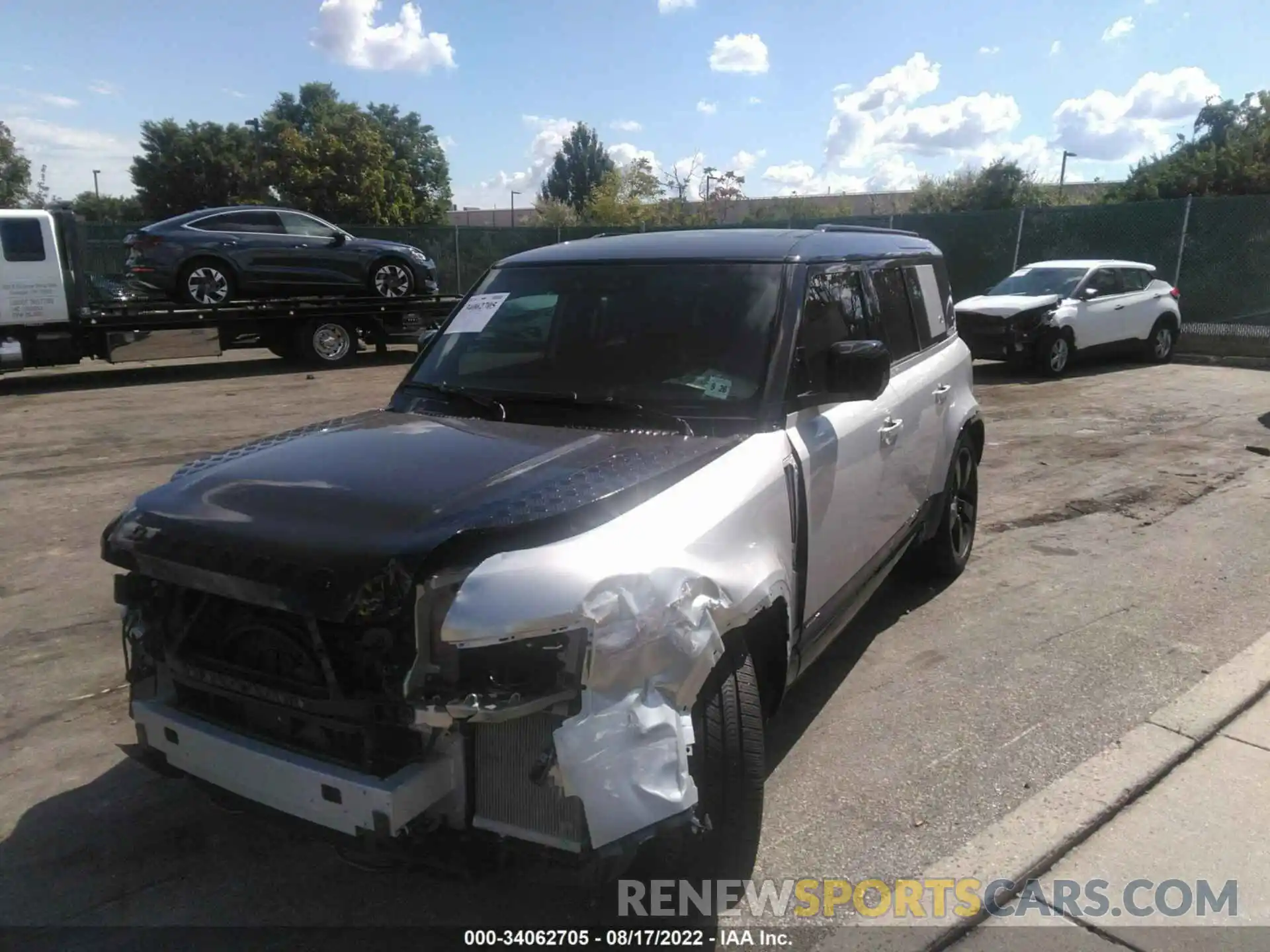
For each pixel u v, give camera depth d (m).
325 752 2.44
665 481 2.76
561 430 3.22
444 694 2.26
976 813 3.31
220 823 3.31
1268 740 3.74
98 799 3.47
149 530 2.66
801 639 3.34
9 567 6.04
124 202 72.25
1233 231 16.64
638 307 3.64
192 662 2.65
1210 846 3.10
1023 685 4.30
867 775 3.57
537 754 2.29
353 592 2.27
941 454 5.03
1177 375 14.82
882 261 4.57
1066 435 10.13
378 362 17.53
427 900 2.91
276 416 11.34
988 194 36.09
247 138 61.97
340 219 42.47
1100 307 15.06
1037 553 6.21
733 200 43.12
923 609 5.26
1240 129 34.22
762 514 2.93
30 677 4.50
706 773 2.61
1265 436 9.92
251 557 2.42
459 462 2.82
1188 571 5.80
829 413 3.63
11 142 41.38
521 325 3.79
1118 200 32.78
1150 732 3.78
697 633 2.38
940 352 5.19
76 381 15.08
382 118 58.12
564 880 2.32
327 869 3.07
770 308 3.51
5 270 13.84
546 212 44.56
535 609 2.21
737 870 2.83
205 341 15.58
